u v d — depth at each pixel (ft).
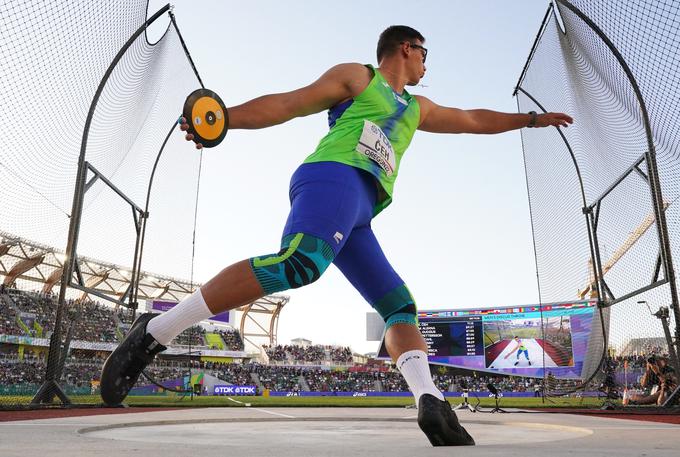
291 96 7.61
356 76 8.30
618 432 10.18
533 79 37.60
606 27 22.86
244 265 6.79
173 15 30.30
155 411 24.00
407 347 8.11
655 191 24.39
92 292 29.35
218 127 6.72
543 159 38.40
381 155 8.02
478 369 108.27
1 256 95.61
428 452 4.97
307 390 146.00
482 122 10.62
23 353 105.60
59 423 12.05
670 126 22.21
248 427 14.94
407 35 9.62
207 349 162.91
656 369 29.25
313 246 6.91
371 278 8.61
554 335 96.89
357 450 5.34
